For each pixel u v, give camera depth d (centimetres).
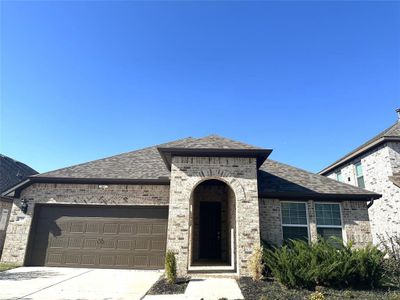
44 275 1017
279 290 794
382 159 1587
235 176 1083
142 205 1266
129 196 1280
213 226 1506
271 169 1494
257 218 1029
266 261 926
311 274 821
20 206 1287
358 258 866
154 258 1202
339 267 846
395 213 1462
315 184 1326
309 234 1209
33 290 782
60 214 1281
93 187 1299
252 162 1102
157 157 1588
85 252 1224
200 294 752
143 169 1410
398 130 1622
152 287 830
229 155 1105
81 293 759
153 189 1288
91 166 1445
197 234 1484
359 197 1245
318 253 894
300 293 770
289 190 1245
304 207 1255
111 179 1288
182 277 958
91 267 1202
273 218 1215
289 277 822
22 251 1229
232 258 1181
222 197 1527
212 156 1110
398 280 863
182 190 1065
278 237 1190
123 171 1382
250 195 1058
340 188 1295
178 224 1023
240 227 1020
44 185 1310
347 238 1207
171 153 1113
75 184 1307
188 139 1273
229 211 1370
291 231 1214
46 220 1276
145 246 1219
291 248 1114
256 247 980
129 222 1253
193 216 1501
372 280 848
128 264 1198
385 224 1532
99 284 878
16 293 744
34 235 1258
